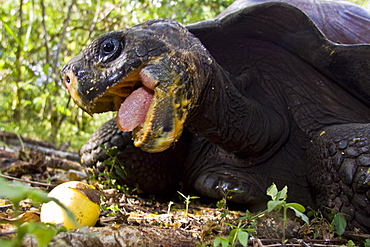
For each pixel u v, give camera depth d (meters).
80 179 0.80
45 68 1.28
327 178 0.54
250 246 0.39
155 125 0.46
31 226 0.28
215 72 0.51
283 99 0.66
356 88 0.61
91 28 1.60
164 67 0.46
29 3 1.54
